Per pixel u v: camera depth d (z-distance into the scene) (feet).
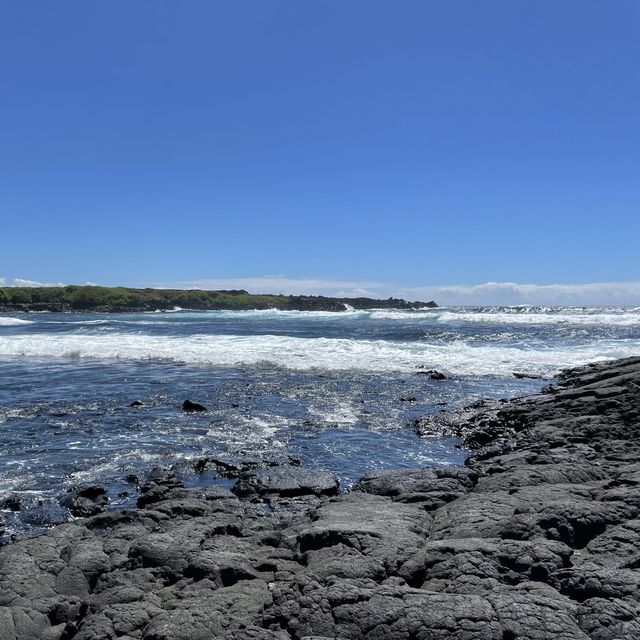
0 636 19.85
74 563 24.58
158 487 36.32
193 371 86.48
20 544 26.78
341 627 19.11
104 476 39.83
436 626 18.66
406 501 32.94
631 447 41.34
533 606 19.31
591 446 41.98
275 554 25.95
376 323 220.64
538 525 25.81
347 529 26.27
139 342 119.85
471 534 26.17
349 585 20.94
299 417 57.67
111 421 55.21
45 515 33.22
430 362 94.22
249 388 72.49
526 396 64.59
